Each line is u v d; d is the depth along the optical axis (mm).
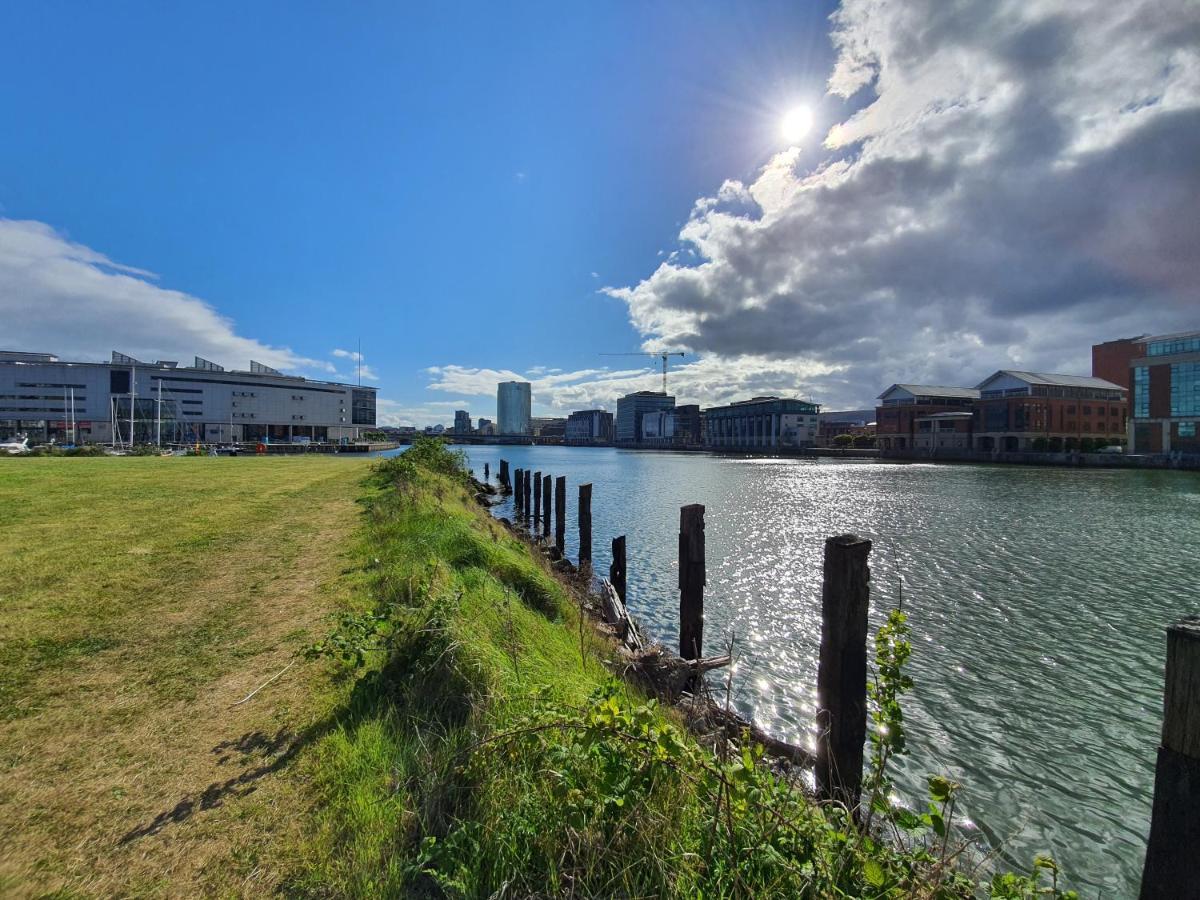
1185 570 16766
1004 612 12719
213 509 12750
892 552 19359
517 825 2486
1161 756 2025
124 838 2609
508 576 7703
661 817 2467
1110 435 95250
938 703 8430
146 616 5672
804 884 2201
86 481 17969
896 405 116000
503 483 40438
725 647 10438
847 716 3957
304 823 2730
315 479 21797
